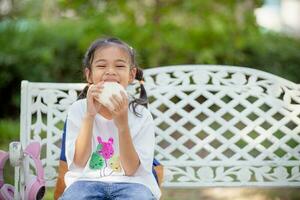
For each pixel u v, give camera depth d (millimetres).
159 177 2928
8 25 7895
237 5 5602
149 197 2588
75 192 2609
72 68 7797
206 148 3299
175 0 5750
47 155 3223
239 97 3332
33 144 2852
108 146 2779
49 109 3234
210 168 3281
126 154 2635
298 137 3309
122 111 2598
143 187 2656
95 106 2709
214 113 3316
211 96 3332
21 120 3182
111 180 2697
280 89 3338
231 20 5633
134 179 2703
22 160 2738
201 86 3340
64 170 2848
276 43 7832
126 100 2615
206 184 3268
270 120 3318
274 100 3330
